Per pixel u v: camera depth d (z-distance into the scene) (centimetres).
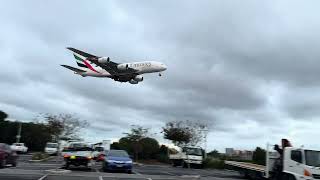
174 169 3700
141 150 5872
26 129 8594
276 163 2309
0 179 1886
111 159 2819
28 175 2152
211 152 6072
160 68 4562
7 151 2605
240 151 5256
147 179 2270
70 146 3117
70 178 2108
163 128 6072
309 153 2008
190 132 6034
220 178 2728
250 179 2892
